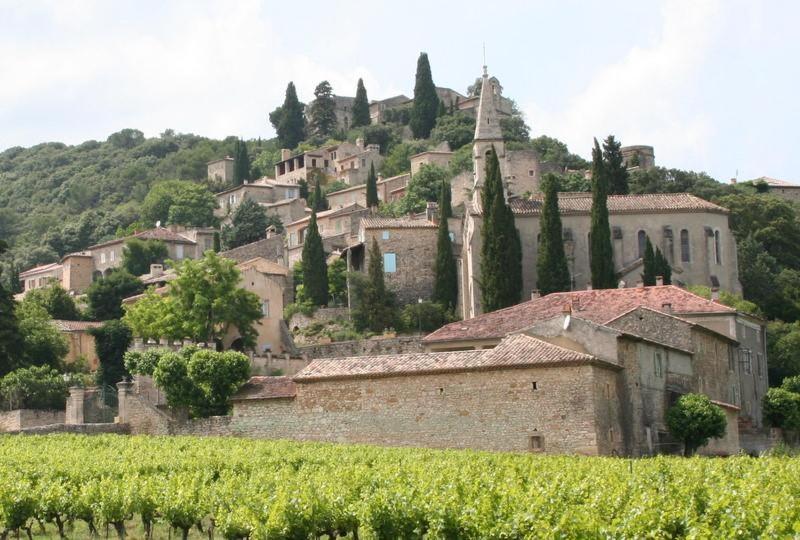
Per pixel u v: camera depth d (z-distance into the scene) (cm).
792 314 15138
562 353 8162
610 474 5556
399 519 4966
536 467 6212
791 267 17225
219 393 9594
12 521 5581
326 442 8362
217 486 5669
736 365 10812
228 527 5156
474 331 10281
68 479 6344
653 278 13288
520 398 8144
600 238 13300
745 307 12838
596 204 13362
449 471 5756
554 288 13125
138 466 6631
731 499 4584
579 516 4338
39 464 6719
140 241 19525
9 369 11594
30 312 13350
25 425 10238
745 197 18075
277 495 5219
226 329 12731
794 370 12319
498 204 13162
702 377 9869
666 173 19438
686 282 14350
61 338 13050
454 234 15862
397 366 8638
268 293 13612
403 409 8488
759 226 17562
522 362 8162
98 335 12612
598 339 8531
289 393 9000
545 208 13300
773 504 4394
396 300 15062
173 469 6694
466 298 14288
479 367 8256
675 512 4438
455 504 4797
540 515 4506
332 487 5338
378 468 6197
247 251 18388
